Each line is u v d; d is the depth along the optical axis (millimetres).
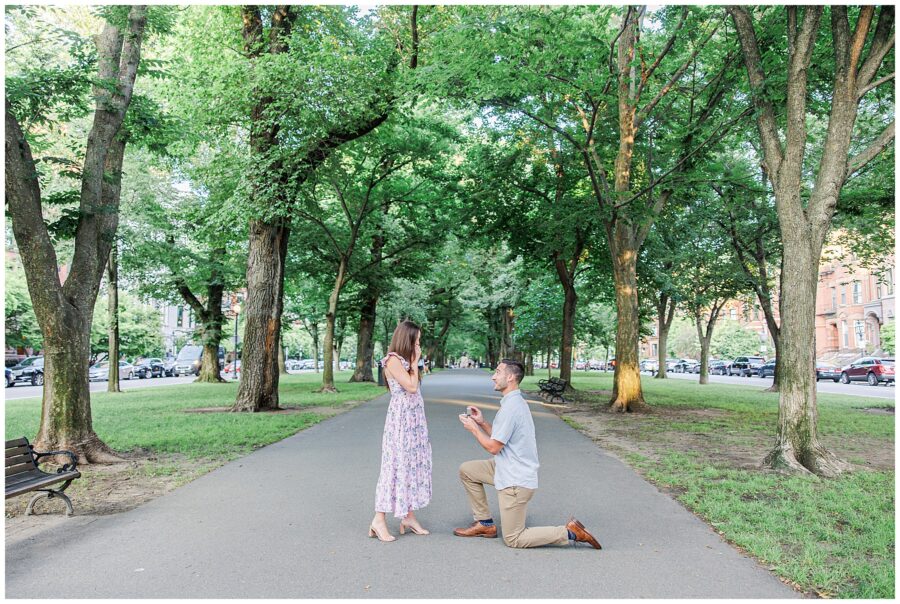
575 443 10344
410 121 19266
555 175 21438
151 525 5324
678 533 5125
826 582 3939
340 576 4109
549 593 3824
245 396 15688
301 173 16172
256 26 16594
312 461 8461
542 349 28094
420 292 35969
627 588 3908
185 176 26422
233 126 16953
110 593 3812
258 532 5109
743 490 6625
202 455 8930
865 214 15062
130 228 24094
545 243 20844
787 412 7957
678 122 16688
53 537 4996
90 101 9531
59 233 8844
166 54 17906
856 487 6719
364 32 16750
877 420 13578
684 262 28938
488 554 4582
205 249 30969
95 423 12648
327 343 23031
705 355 33031
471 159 21578
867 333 52906
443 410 15695
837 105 8125
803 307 7996
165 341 66875
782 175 8281
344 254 23359
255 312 15875
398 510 4902
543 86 13109
